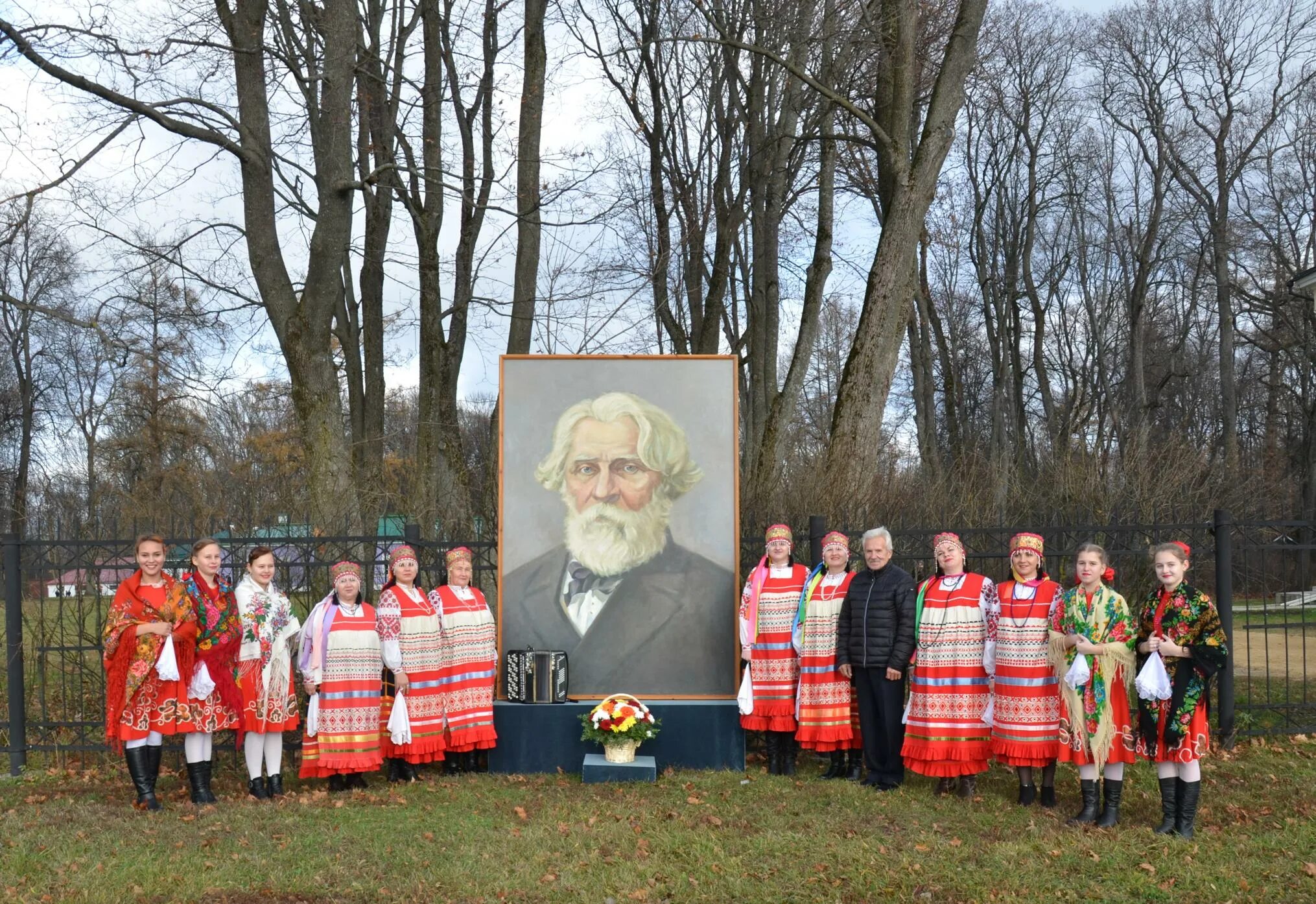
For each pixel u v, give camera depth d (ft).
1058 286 115.75
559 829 20.40
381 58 49.83
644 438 27.35
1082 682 20.29
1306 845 19.06
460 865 18.40
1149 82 99.96
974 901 16.60
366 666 23.81
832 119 53.26
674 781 24.32
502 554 27.04
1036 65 104.32
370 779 25.18
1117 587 33.35
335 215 39.50
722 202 59.26
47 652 28.35
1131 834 19.74
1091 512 34.42
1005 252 108.88
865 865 18.25
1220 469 43.52
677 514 27.17
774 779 24.49
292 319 39.70
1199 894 16.75
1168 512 34.88
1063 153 105.81
